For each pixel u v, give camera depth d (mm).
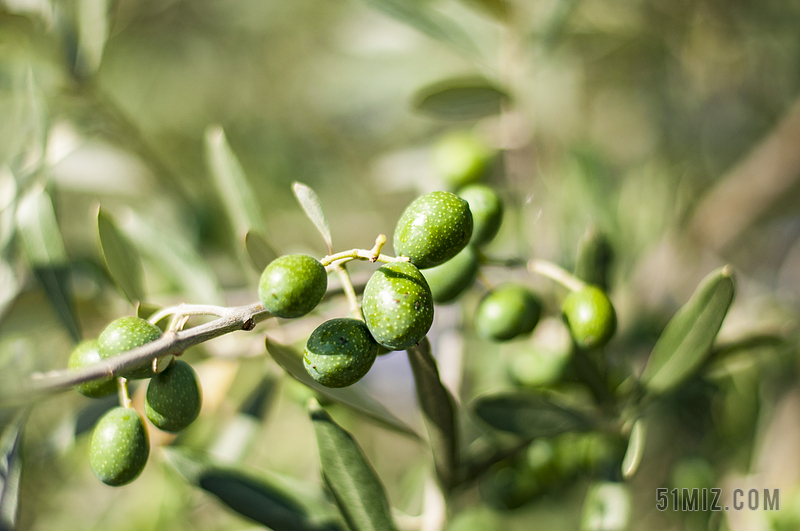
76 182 549
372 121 806
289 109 838
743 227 625
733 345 427
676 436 510
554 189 562
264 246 406
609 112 734
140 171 561
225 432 448
